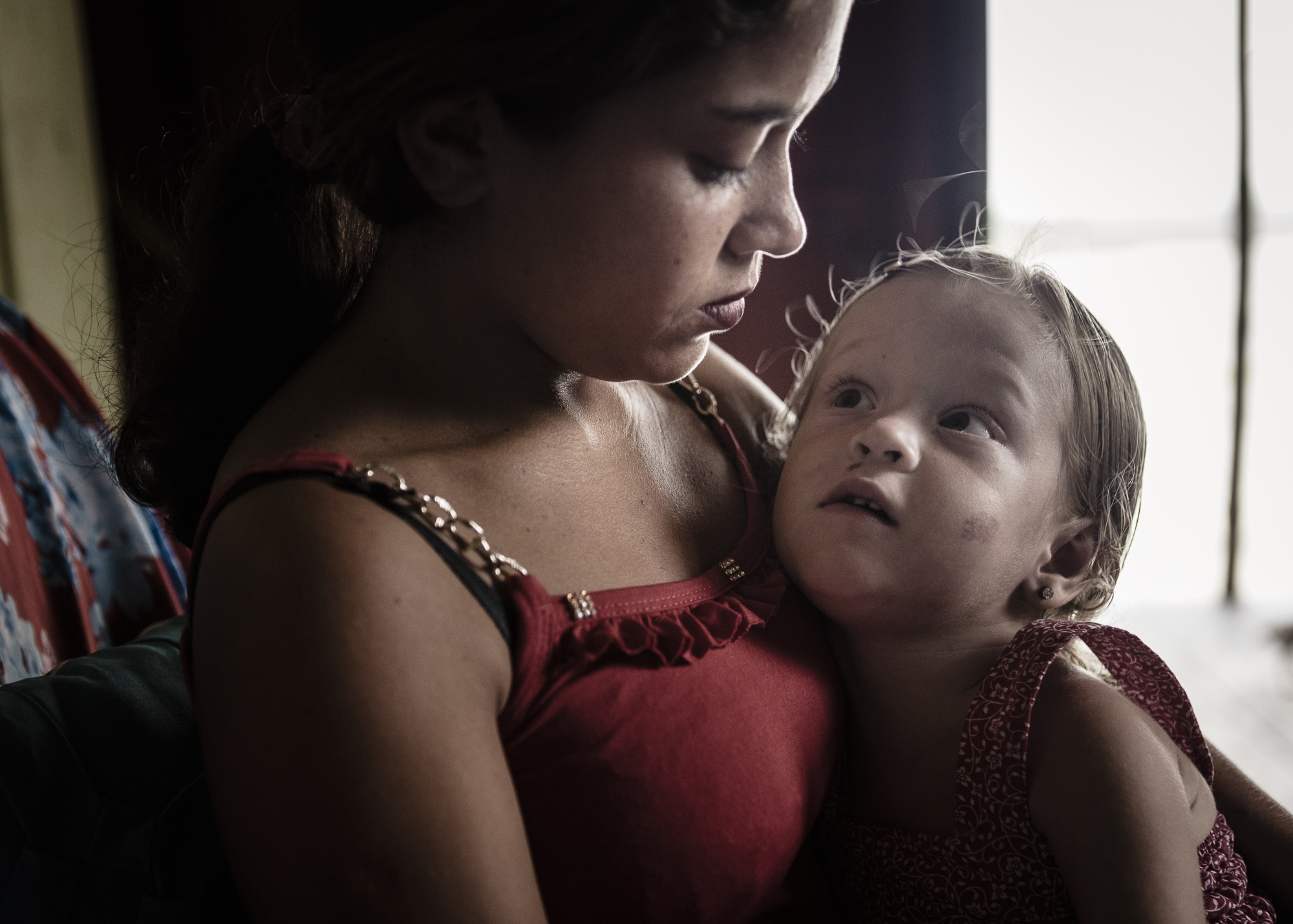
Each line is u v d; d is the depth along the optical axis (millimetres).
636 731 546
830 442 762
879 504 715
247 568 491
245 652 476
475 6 497
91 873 604
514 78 506
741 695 600
